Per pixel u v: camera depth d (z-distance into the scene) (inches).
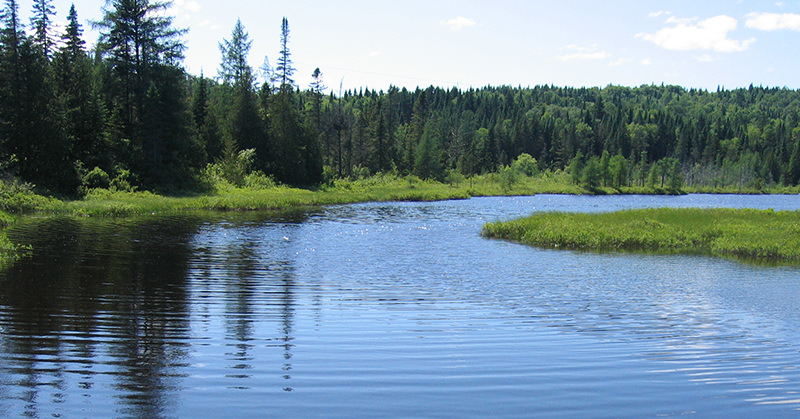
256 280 579.5
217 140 2399.1
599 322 434.9
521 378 311.3
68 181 1523.1
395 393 286.5
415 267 687.1
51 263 631.2
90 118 1717.5
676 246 890.7
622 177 4217.5
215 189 1948.8
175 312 437.1
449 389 293.6
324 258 746.2
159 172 1814.7
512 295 532.1
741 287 582.6
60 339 358.0
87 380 291.9
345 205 1881.2
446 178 3629.4
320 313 447.8
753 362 343.9
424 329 405.7
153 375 301.7
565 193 3543.3
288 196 1952.5
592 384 304.8
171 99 1898.4
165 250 767.1
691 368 332.2
